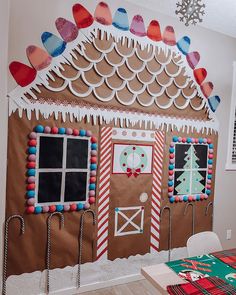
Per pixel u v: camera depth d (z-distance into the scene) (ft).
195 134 8.76
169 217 8.42
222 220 9.69
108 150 7.30
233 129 9.71
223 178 9.59
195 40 8.63
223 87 9.35
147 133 7.84
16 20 6.07
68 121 6.74
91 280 7.31
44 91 6.42
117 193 7.50
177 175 8.45
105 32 7.11
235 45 9.59
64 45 6.61
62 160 6.71
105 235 7.41
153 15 7.82
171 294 3.71
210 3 7.29
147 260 8.11
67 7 6.61
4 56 5.15
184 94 8.46
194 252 5.59
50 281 6.73
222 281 4.12
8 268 6.20
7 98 5.98
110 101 7.27
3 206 5.55
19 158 6.20
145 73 7.74
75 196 6.93
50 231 6.65
